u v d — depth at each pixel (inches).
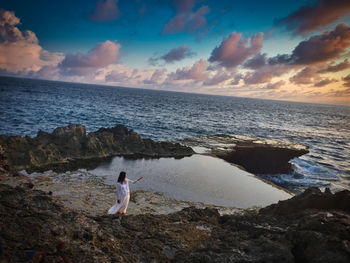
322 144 1614.2
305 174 869.8
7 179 422.6
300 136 1889.8
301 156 1141.1
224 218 300.4
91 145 765.3
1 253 152.3
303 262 179.6
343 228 200.7
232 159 958.4
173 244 212.8
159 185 558.9
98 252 178.9
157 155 864.9
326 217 228.8
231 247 197.6
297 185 750.5
